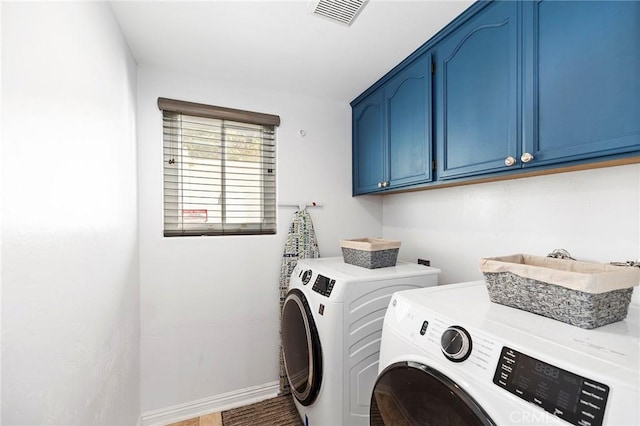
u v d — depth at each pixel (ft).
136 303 5.38
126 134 4.70
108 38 3.82
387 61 5.64
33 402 2.03
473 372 2.27
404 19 4.40
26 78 1.99
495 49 3.83
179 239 5.99
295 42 5.00
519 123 3.51
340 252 7.57
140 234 5.69
